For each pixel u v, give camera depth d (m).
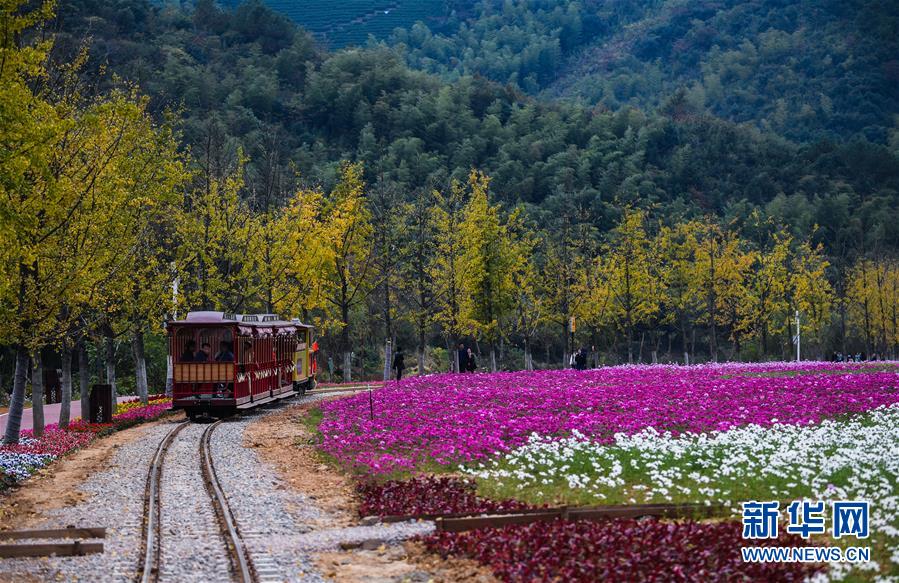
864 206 164.75
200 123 117.12
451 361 68.88
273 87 180.38
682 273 77.12
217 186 46.94
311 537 16.55
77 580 14.16
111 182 28.28
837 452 23.50
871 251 108.00
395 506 18.75
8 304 26.47
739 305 80.50
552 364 103.50
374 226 64.50
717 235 82.00
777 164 199.25
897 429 26.88
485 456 24.34
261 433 31.69
